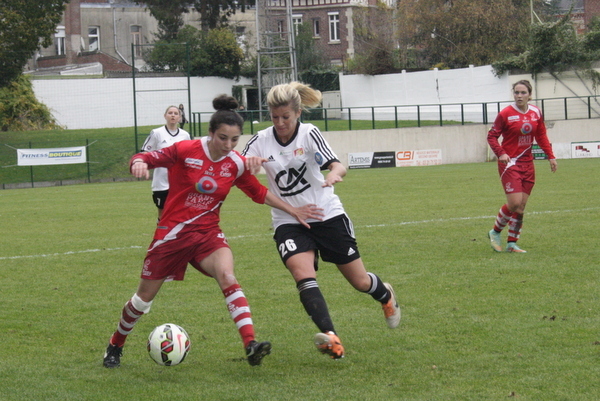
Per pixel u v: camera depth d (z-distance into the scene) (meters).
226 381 8.37
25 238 21.80
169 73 86.19
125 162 60.06
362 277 9.48
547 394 7.61
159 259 8.73
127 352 9.74
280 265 16.05
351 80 87.25
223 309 12.09
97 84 82.62
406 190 34.41
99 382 8.43
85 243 20.44
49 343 10.24
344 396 7.71
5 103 74.75
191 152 8.66
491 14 81.56
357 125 70.19
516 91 16.16
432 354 9.19
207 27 94.25
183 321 11.32
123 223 25.25
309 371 8.68
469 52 82.81
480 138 61.59
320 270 15.34
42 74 93.75
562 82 69.62
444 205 27.23
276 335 10.38
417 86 81.25
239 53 89.44
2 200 38.19
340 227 9.34
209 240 8.82
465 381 8.11
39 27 61.94
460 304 11.82
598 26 74.69
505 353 9.11
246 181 8.98
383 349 9.51
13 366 9.11
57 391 8.10
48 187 51.06
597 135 60.81
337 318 11.23
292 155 9.27
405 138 60.69
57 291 13.90
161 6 89.75
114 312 12.13
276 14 94.50
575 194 29.22
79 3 98.00
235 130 8.46
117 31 103.62
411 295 12.58
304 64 92.06
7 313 12.10
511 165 16.23
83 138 66.94
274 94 9.02
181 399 7.77
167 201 8.88
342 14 105.62
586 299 11.80
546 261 15.27
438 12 84.38
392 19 93.44
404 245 18.11
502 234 19.52
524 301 11.85
